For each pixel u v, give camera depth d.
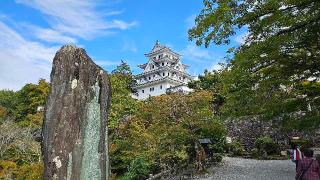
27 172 18.72
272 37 9.60
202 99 19.30
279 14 9.41
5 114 40.41
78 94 3.70
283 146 28.14
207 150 21.23
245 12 9.91
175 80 57.66
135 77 62.06
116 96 26.80
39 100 39.50
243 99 13.05
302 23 9.59
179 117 19.05
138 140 19.03
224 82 11.66
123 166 20.58
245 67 10.59
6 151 25.89
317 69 12.18
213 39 10.23
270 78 12.28
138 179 17.20
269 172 18.36
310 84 13.51
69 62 3.75
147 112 20.89
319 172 7.50
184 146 18.80
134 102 27.42
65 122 3.58
